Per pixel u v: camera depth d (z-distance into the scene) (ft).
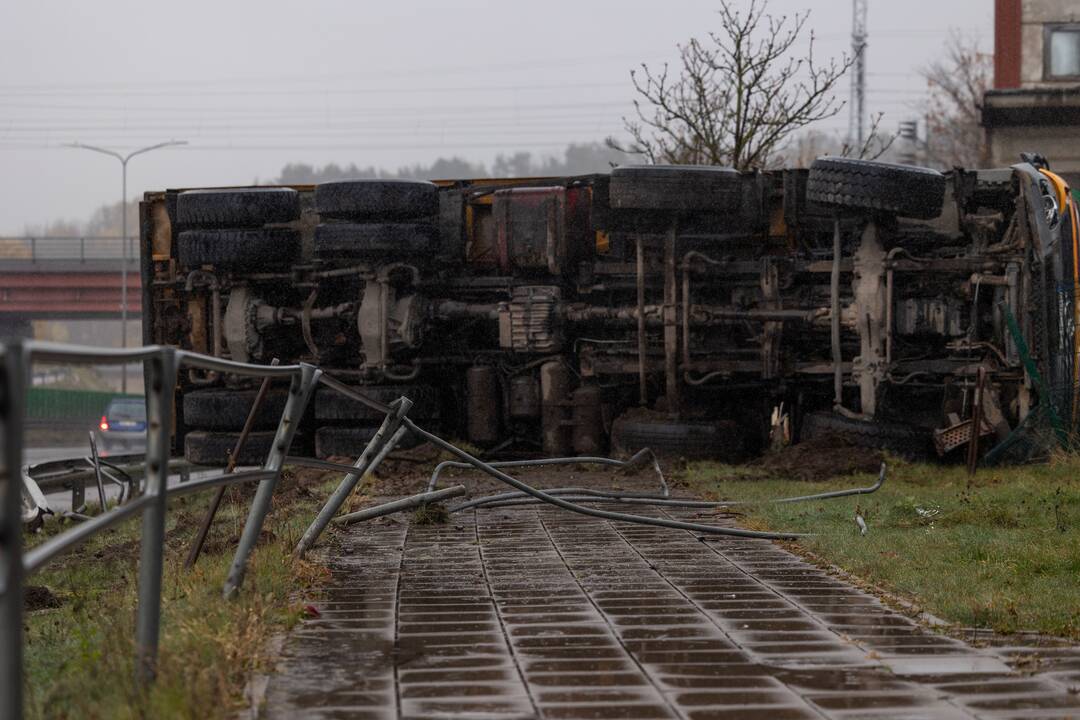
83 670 25.03
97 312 341.00
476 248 83.66
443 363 84.43
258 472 30.01
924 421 76.95
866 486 63.16
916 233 76.95
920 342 76.84
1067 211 73.26
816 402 81.92
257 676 25.77
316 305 85.40
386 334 79.92
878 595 35.99
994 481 64.28
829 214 77.46
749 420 82.58
